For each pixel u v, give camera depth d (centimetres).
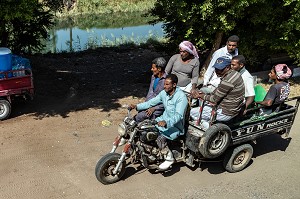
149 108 586
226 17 909
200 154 554
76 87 1034
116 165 547
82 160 626
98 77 1195
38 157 629
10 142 676
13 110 827
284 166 632
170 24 1124
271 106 605
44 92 970
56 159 626
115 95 965
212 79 661
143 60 1530
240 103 549
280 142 717
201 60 1166
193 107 604
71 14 2891
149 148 555
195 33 1011
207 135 514
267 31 998
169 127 524
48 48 1862
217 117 552
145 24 2608
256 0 853
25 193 532
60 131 728
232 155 581
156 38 1972
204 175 596
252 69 1159
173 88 545
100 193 538
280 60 1144
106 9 3017
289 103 892
